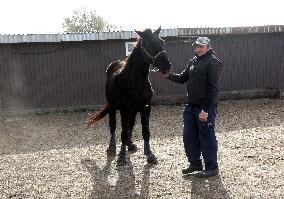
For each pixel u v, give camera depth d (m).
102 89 14.72
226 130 9.60
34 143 9.23
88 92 14.64
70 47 14.43
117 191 5.52
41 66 14.29
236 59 15.60
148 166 6.67
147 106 6.79
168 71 6.17
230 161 6.77
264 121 10.59
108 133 10.01
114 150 7.63
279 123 10.16
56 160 7.41
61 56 14.41
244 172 6.13
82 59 14.53
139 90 6.52
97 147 8.38
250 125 10.11
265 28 15.45
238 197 5.10
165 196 5.24
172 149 7.84
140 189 5.55
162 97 14.52
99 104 14.73
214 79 5.58
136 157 7.29
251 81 15.75
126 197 5.27
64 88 14.48
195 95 5.79
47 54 14.30
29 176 6.43
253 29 15.38
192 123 5.97
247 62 15.68
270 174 5.98
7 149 8.70
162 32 14.84
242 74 15.68
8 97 14.12
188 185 5.64
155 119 11.76
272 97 15.37
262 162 6.64
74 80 14.52
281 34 15.81
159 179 5.96
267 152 7.25
